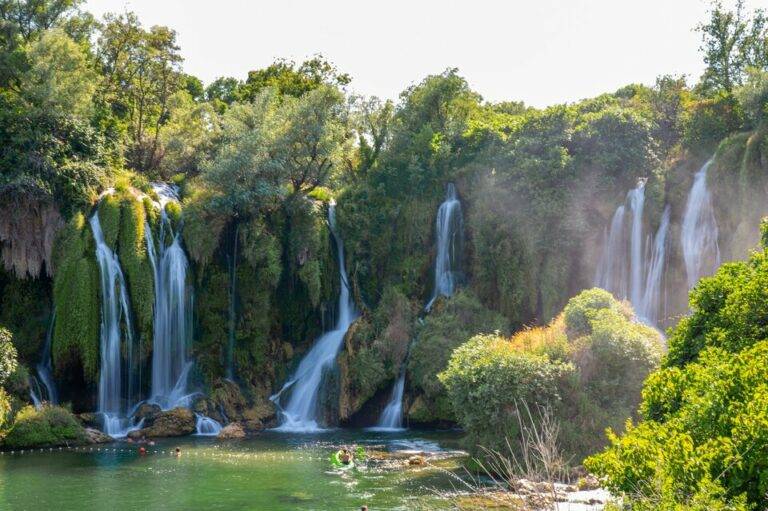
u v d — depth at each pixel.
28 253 45.84
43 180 46.47
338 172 59.88
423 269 55.41
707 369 15.92
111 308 46.03
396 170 57.53
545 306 49.12
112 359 45.62
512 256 50.62
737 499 11.98
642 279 48.22
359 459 33.31
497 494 23.73
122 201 48.03
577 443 28.30
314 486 27.44
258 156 52.88
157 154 62.91
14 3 60.25
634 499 12.71
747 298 18.64
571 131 53.31
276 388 51.06
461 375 29.98
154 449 36.84
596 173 51.03
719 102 53.22
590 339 30.48
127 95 66.44
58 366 44.53
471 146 58.09
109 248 46.72
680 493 12.44
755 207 43.53
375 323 50.59
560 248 49.66
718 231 45.62
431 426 46.06
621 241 49.59
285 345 52.81
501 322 48.50
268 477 29.22
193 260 50.66
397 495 25.73
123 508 24.30
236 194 51.03
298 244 52.81
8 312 46.78
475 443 29.84
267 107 58.28
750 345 17.81
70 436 38.44
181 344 49.12
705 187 46.81
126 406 45.84
